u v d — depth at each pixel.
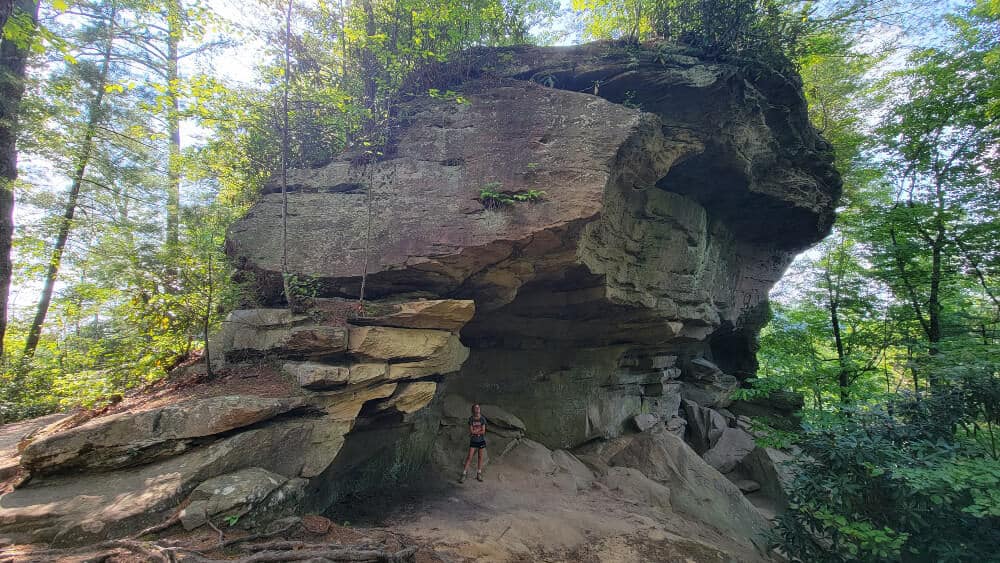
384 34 8.70
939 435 8.13
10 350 13.02
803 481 8.44
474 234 7.85
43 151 11.07
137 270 7.31
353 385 6.70
